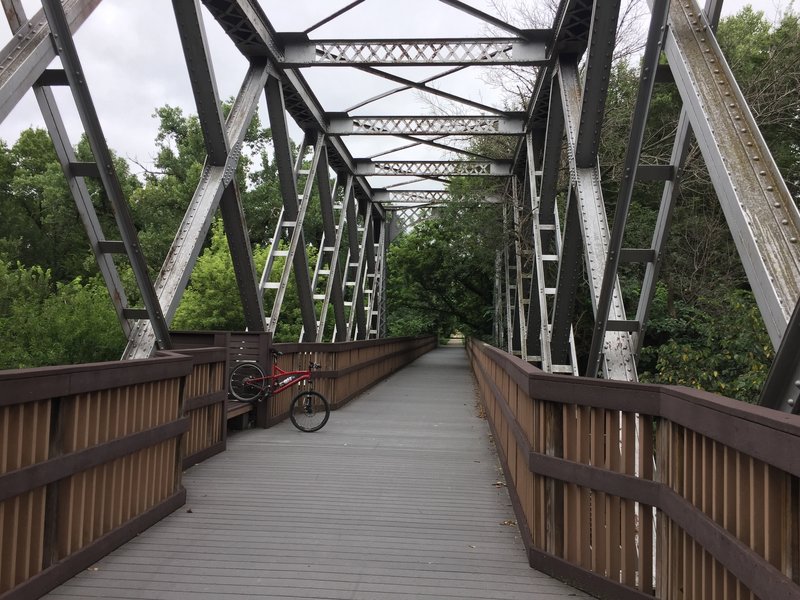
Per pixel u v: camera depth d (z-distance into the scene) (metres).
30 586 2.94
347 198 18.81
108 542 3.68
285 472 6.05
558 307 10.39
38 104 5.50
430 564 3.68
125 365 3.75
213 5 9.02
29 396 2.86
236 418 8.51
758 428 1.88
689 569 2.53
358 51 10.98
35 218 34.69
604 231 7.69
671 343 10.21
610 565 3.09
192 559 3.65
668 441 2.77
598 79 7.53
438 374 20.84
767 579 1.81
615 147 15.41
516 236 17.45
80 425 3.37
